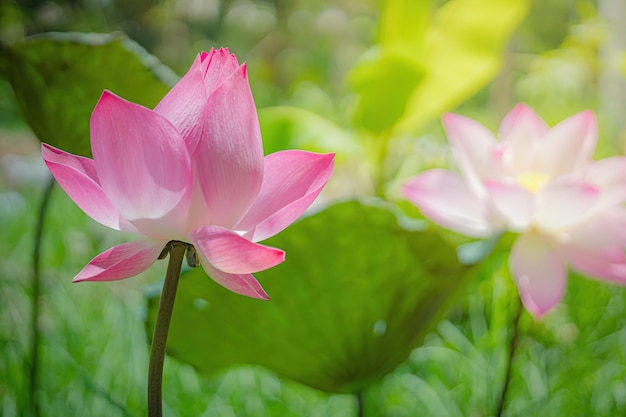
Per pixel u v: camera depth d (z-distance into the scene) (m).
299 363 1.45
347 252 1.38
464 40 2.39
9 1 3.91
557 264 1.53
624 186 1.53
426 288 1.42
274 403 2.27
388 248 1.38
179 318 1.42
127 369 2.30
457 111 5.39
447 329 2.57
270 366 1.46
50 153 1.10
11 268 2.89
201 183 1.07
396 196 2.45
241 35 8.08
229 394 2.30
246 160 1.07
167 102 1.08
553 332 2.63
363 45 8.13
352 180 3.39
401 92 2.38
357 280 1.40
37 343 1.62
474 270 1.45
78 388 2.22
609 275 1.52
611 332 2.71
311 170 1.09
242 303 1.41
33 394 1.62
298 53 8.29
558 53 4.56
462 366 2.41
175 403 2.26
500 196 1.51
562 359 2.50
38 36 1.44
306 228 1.37
